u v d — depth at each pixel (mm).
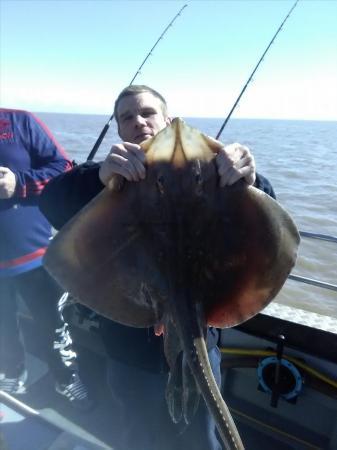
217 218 801
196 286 802
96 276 809
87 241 795
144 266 817
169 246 808
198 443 988
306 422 1334
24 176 1279
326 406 1275
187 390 779
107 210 795
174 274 802
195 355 711
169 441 1057
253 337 1363
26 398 1531
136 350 983
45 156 1378
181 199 797
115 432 1379
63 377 1503
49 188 1063
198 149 781
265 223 782
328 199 6012
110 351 1021
